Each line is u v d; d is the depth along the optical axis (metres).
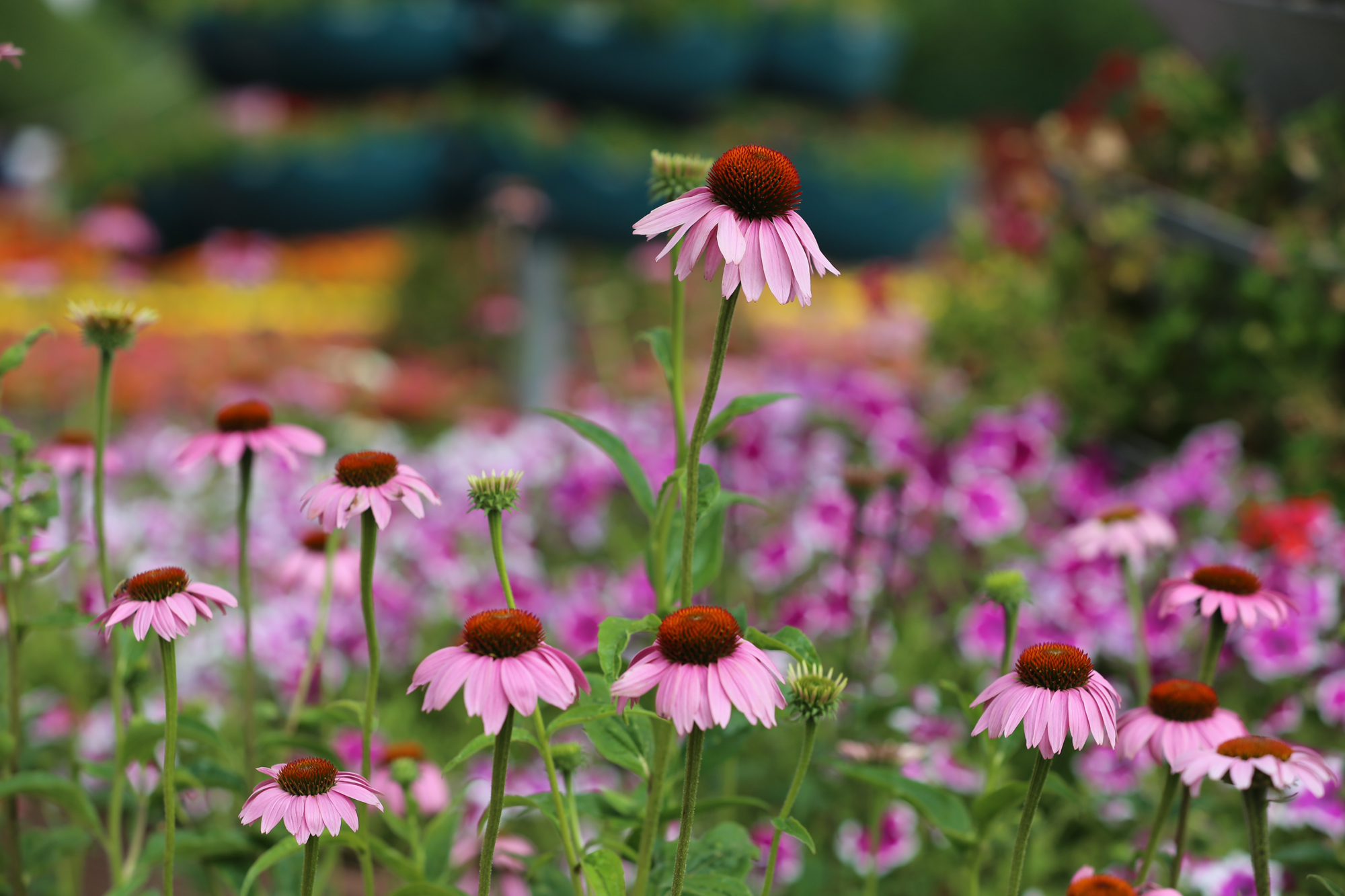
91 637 3.28
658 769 1.55
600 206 6.49
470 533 4.30
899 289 6.72
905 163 6.27
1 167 17.33
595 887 1.50
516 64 6.57
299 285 11.53
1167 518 3.70
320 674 2.76
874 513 3.61
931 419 5.00
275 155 6.84
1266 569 3.07
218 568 4.27
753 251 1.33
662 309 9.11
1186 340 4.72
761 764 2.73
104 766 2.08
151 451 5.52
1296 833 2.42
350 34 6.34
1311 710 2.96
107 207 7.48
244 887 1.52
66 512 3.08
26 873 2.04
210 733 1.92
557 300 7.85
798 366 5.91
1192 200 5.11
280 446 1.98
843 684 1.49
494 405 8.18
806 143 6.39
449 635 3.76
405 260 11.16
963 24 25.36
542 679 1.31
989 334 5.21
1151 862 1.69
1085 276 5.34
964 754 2.78
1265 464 4.49
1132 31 24.39
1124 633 3.05
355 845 1.69
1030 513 4.30
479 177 6.98
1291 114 4.67
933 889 2.54
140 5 21.98
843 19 6.67
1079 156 5.64
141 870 1.84
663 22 6.14
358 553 2.61
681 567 1.84
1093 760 2.72
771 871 1.52
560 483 4.52
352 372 9.12
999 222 6.07
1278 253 4.44
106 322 1.83
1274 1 4.09
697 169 1.91
